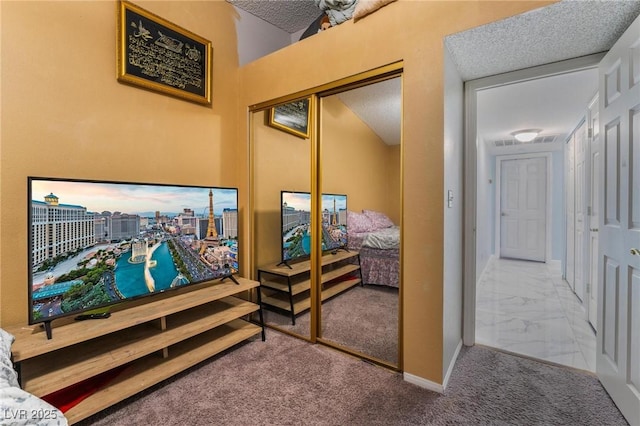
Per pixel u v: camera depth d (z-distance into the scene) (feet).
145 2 6.67
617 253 5.03
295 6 9.12
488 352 6.95
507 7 4.66
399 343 6.05
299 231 7.72
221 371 6.11
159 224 6.14
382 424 4.67
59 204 4.86
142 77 6.55
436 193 5.38
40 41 5.29
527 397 5.30
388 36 5.88
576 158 11.05
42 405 3.29
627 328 4.73
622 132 4.83
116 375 5.42
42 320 4.64
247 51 9.15
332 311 7.43
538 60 6.05
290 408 5.04
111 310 5.70
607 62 5.30
